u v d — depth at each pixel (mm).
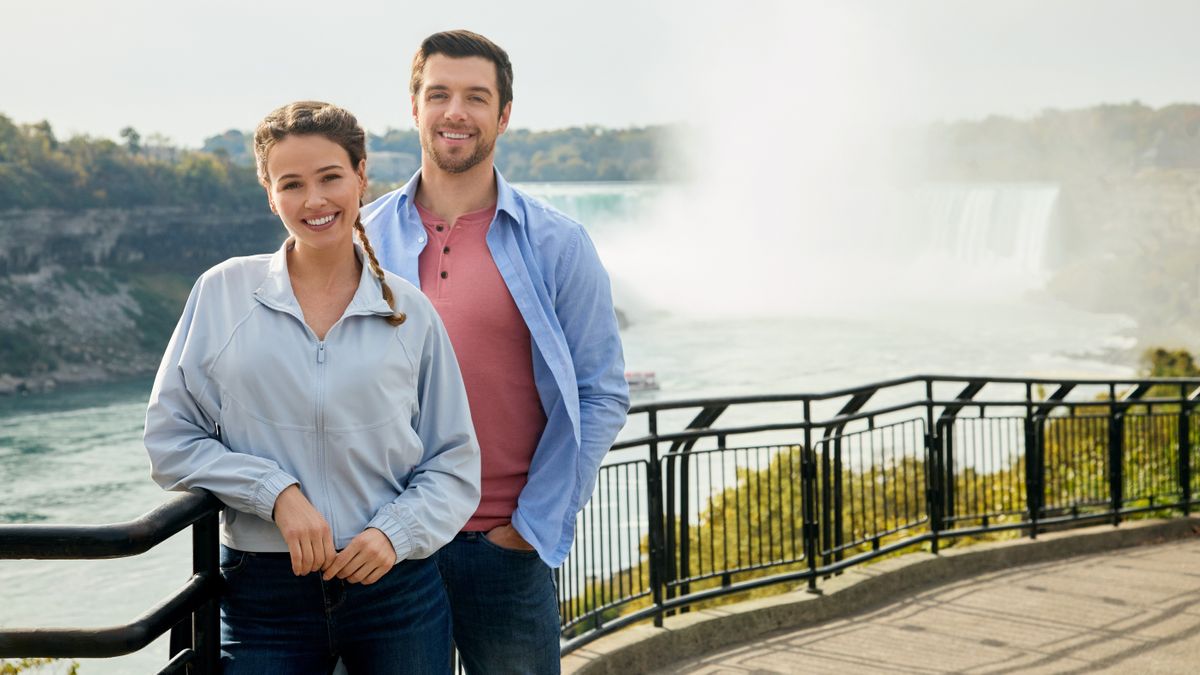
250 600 1923
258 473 1815
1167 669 4477
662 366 75938
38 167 126125
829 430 5598
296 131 1865
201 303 1907
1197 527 7559
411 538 1916
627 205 118750
